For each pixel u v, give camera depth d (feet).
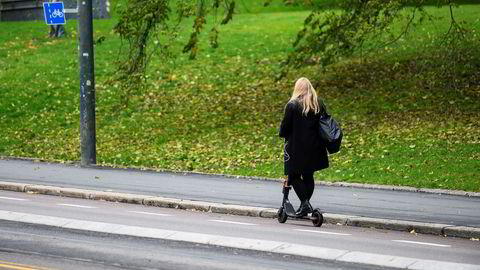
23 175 149.59
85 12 163.43
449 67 217.15
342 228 105.81
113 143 195.83
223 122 207.72
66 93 244.22
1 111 231.09
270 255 88.33
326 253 89.10
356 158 161.48
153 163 169.48
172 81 249.14
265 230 102.99
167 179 145.38
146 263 84.12
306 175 107.14
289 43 284.20
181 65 265.13
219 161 167.63
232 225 106.32
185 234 99.04
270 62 263.49
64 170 156.87
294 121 105.91
